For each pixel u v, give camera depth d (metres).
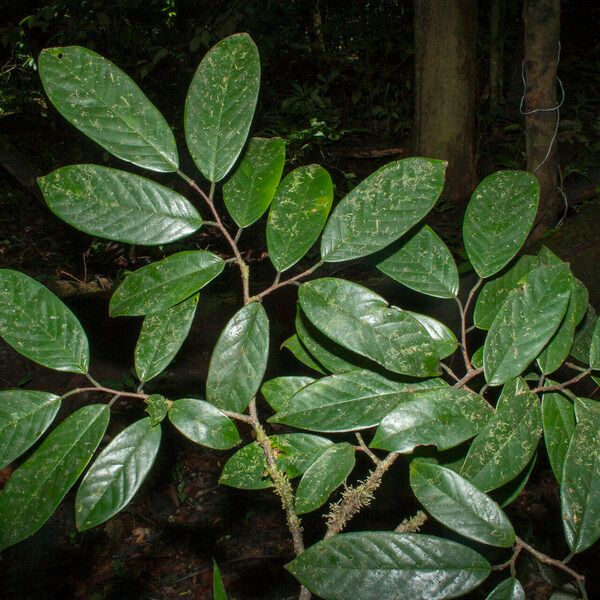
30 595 1.88
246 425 2.35
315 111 3.98
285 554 2.01
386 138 4.12
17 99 5.71
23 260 3.81
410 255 0.59
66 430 0.50
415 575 0.44
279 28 4.79
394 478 2.02
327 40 5.11
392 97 4.57
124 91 0.52
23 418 0.50
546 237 1.77
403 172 0.53
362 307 0.50
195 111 0.53
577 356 0.60
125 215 0.52
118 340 2.76
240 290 2.90
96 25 4.09
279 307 2.62
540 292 0.51
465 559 0.45
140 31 4.30
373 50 4.67
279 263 0.53
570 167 2.84
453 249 3.02
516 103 3.83
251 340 0.52
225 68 0.53
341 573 0.44
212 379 0.52
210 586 1.92
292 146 3.77
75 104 0.52
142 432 0.51
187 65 4.36
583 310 0.56
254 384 0.52
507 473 0.49
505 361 0.50
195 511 2.18
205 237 3.41
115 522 2.12
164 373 2.61
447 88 3.27
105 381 2.57
